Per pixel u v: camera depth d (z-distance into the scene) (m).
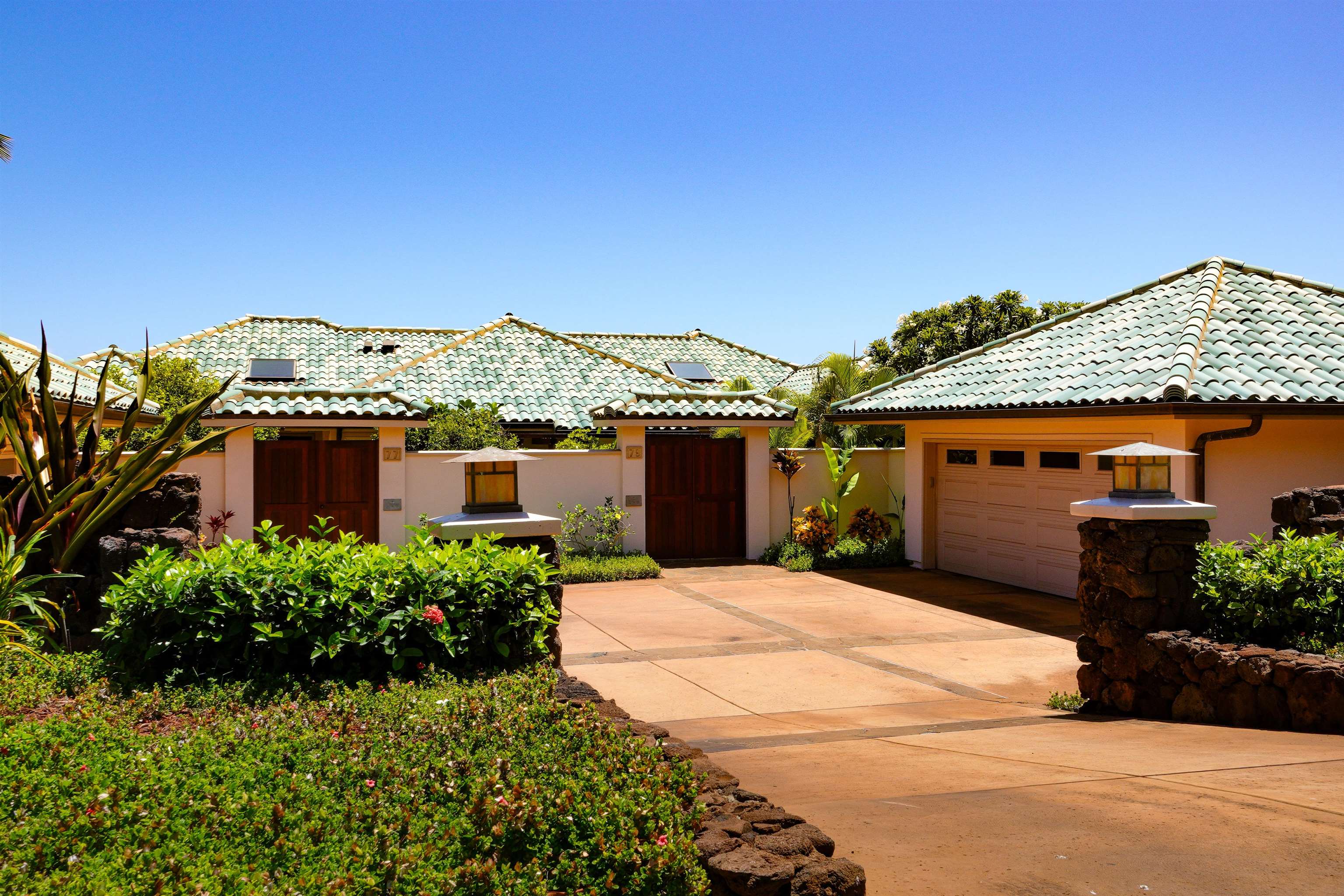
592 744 4.21
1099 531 7.37
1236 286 14.20
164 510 8.30
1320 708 5.59
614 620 11.64
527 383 21.47
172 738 4.40
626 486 16.41
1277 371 11.40
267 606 5.97
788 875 2.95
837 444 20.34
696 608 12.45
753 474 17.06
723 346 30.31
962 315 30.78
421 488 15.25
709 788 3.80
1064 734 6.04
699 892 2.96
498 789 3.56
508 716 4.68
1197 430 10.95
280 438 15.13
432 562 6.40
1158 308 14.12
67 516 7.59
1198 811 3.84
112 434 14.65
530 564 6.54
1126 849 3.42
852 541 16.88
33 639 6.36
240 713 5.16
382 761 3.96
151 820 3.27
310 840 3.23
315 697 5.54
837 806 4.16
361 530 15.12
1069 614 11.98
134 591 6.00
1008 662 9.46
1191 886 3.06
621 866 3.05
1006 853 3.42
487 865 3.01
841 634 10.85
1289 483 11.40
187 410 8.10
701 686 8.42
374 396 15.24
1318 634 6.23
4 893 2.70
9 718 4.59
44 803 3.39
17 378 7.91
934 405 14.09
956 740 5.98
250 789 3.71
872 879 3.20
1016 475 14.12
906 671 9.08
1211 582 6.84
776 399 21.97
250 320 25.77
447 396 20.31
